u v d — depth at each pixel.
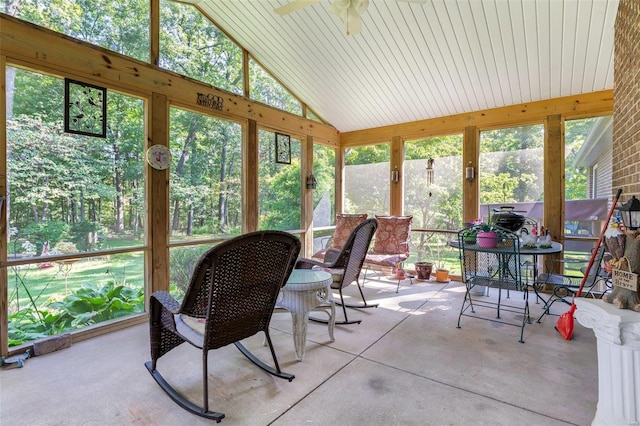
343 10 2.49
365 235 3.16
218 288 1.75
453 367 2.28
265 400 1.90
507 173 4.48
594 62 3.45
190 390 2.01
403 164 5.36
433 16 3.25
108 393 1.97
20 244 2.51
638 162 2.33
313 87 4.82
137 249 3.16
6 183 2.42
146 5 3.26
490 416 1.75
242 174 4.25
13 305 2.52
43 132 2.61
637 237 1.51
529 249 2.95
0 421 1.71
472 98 4.41
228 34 4.08
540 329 2.97
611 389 1.50
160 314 2.12
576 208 4.03
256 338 2.81
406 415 1.76
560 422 1.70
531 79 3.87
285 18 3.63
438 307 3.63
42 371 2.23
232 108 4.07
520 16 3.08
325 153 5.73
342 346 2.64
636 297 1.51
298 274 2.77
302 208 5.21
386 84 4.45
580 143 4.01
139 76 3.15
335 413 1.79
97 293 2.95
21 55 2.45
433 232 5.10
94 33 2.89
